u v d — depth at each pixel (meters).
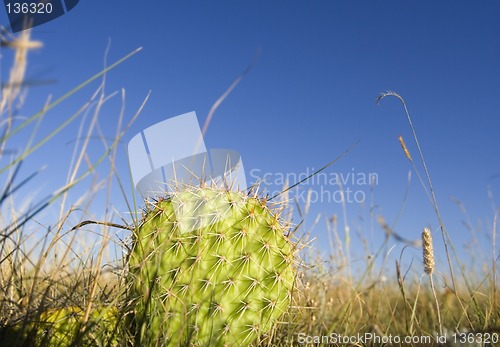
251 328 0.24
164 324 0.24
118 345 0.23
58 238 0.24
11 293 0.26
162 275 0.24
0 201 0.19
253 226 0.26
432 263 0.29
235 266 0.25
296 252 0.27
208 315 0.24
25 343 0.22
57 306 0.26
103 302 0.26
